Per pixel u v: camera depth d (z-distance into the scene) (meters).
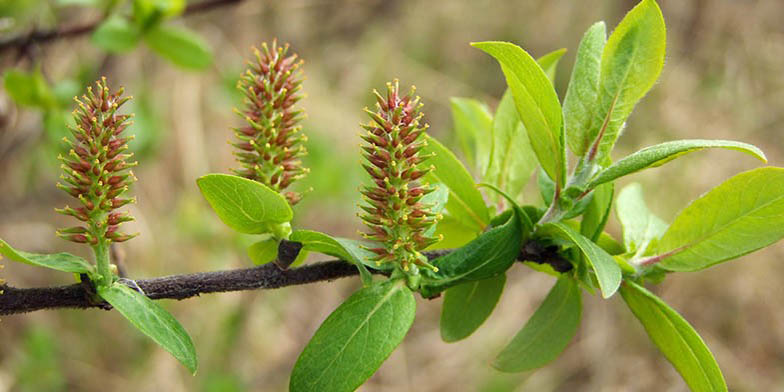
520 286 0.80
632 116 0.90
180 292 0.28
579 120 0.29
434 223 0.28
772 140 0.87
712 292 0.78
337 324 0.27
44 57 0.52
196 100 0.78
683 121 0.87
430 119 0.94
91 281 0.27
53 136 0.45
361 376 0.27
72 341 0.71
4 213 0.74
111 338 0.73
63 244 0.74
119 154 0.27
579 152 0.29
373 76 0.94
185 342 0.27
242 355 0.73
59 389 0.67
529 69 0.28
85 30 0.46
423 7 1.01
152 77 0.76
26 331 0.69
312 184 0.73
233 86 0.58
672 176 0.80
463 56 1.01
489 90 0.99
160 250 0.72
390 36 0.98
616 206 0.31
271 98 0.29
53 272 0.74
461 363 0.76
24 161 0.70
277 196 0.28
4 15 0.58
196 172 0.76
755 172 0.28
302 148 0.29
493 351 0.76
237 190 0.27
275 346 0.75
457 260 0.28
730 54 0.93
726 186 0.29
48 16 0.60
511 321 0.77
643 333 0.77
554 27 1.02
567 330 0.30
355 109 0.89
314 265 0.29
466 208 0.31
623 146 0.88
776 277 0.78
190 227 0.71
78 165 0.27
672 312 0.29
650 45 0.29
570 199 0.29
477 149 0.33
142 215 0.73
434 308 0.81
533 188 0.76
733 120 0.88
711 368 0.28
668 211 0.78
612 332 0.77
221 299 0.72
